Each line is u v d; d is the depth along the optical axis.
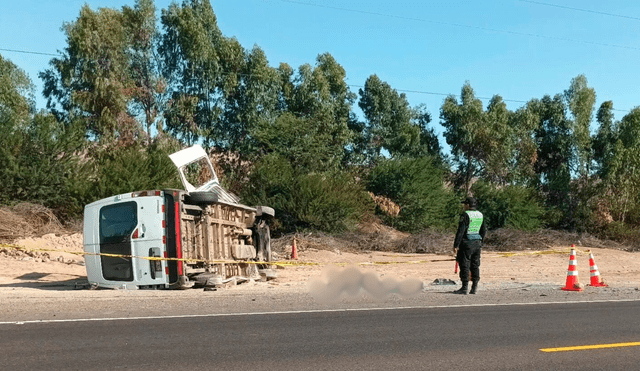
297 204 28.86
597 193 40.47
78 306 9.70
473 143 42.56
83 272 18.50
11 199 24.81
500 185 41.94
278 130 36.69
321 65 43.78
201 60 38.22
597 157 45.81
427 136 46.66
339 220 29.23
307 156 35.31
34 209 24.08
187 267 12.85
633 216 39.47
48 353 6.36
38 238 21.78
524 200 36.91
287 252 24.42
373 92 44.75
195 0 40.19
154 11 38.50
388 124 44.84
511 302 10.88
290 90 42.75
